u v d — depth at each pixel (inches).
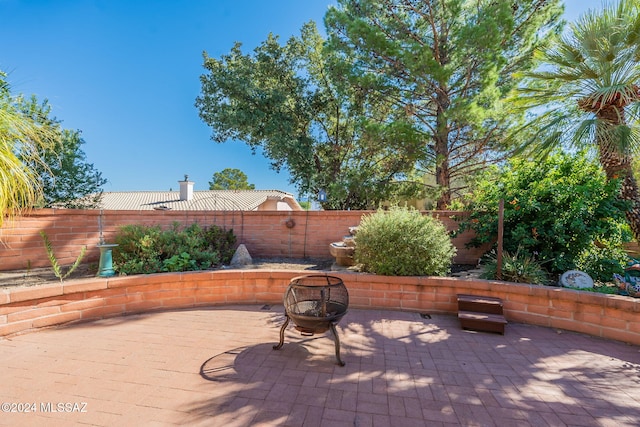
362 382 97.5
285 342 126.7
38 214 186.2
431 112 354.9
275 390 92.0
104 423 75.9
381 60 326.0
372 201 370.9
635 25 158.2
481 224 208.1
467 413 82.7
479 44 273.0
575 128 171.2
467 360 114.0
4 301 123.3
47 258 189.3
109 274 165.2
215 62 448.8
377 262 172.6
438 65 283.1
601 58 169.9
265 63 442.6
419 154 326.3
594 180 173.0
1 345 118.0
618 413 83.7
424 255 171.9
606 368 108.8
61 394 87.9
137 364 106.0
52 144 152.8
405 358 114.9
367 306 173.3
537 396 91.3
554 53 188.2
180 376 98.7
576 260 179.2
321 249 245.8
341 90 357.1
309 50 452.1
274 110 421.4
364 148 414.3
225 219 252.4
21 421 75.9
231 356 113.6
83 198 280.5
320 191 389.7
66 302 140.7
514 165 209.9
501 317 141.5
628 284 148.3
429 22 325.4
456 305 163.0
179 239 202.2
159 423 76.3
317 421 78.2
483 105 289.9
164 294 166.1
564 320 144.6
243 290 177.6
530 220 188.7
